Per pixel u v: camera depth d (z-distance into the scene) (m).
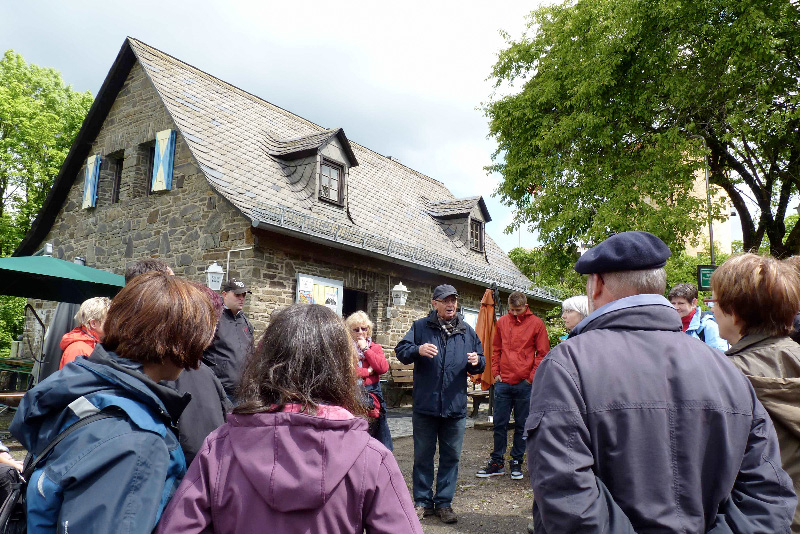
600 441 1.42
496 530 4.26
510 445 7.79
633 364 1.47
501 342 6.04
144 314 1.48
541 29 14.49
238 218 9.82
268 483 1.18
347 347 1.42
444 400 4.46
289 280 10.14
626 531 1.30
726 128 12.05
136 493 1.23
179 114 11.12
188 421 2.56
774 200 14.88
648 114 12.11
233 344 3.64
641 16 11.55
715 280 2.09
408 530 1.28
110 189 12.87
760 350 1.94
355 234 11.21
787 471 1.75
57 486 1.23
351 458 1.25
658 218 11.73
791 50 10.97
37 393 1.37
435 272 13.24
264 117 13.58
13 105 19.64
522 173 14.43
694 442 1.39
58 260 8.85
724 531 1.37
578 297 4.59
